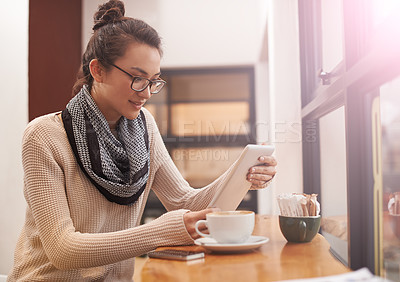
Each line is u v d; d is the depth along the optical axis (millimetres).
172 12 5375
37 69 3971
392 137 1179
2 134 2734
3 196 2721
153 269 971
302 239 1232
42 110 3982
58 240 1199
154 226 1200
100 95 1438
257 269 939
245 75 5492
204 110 5539
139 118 1590
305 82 2455
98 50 1378
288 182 2566
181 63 5398
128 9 5406
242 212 1161
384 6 1145
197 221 1173
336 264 974
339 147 1909
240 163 1188
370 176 1315
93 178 1378
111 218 1458
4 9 2791
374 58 1069
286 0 2684
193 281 861
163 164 1644
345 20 1357
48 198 1258
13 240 2715
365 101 1330
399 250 1178
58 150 1339
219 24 5340
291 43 2676
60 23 4090
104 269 1420
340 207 1873
